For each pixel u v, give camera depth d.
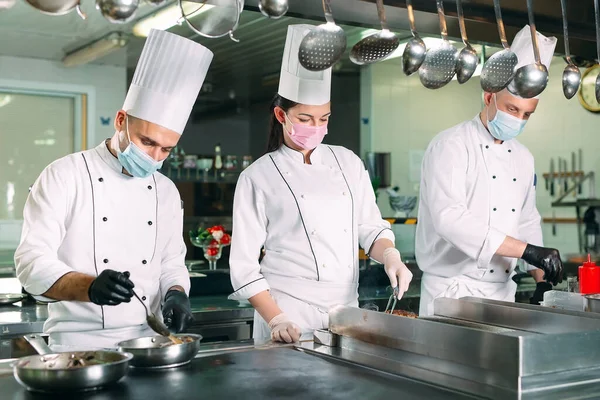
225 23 1.78
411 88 6.54
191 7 1.76
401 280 2.07
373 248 2.29
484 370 1.44
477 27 2.41
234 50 5.64
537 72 2.05
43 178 1.93
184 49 1.86
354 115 6.63
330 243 2.21
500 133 2.44
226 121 8.30
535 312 1.76
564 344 1.43
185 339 1.65
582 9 2.56
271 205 2.21
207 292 3.41
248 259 2.15
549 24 2.52
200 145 8.12
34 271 1.77
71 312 1.95
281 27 4.85
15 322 2.61
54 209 1.88
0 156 6.05
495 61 2.01
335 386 1.40
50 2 1.51
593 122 5.26
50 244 1.85
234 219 2.22
